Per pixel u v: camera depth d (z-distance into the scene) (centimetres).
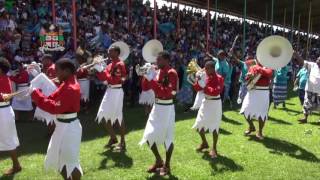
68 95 542
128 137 955
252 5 2850
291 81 2248
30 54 1245
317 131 1080
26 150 840
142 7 2112
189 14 2531
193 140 939
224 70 1268
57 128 555
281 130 1075
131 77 1372
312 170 763
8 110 674
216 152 826
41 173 702
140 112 1302
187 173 723
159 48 868
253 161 804
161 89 683
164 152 834
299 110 1408
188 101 1343
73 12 1291
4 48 1205
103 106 838
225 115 1258
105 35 1527
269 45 917
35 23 1413
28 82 1070
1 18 1312
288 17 3422
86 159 780
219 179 700
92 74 1234
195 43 2103
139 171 724
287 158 832
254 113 957
